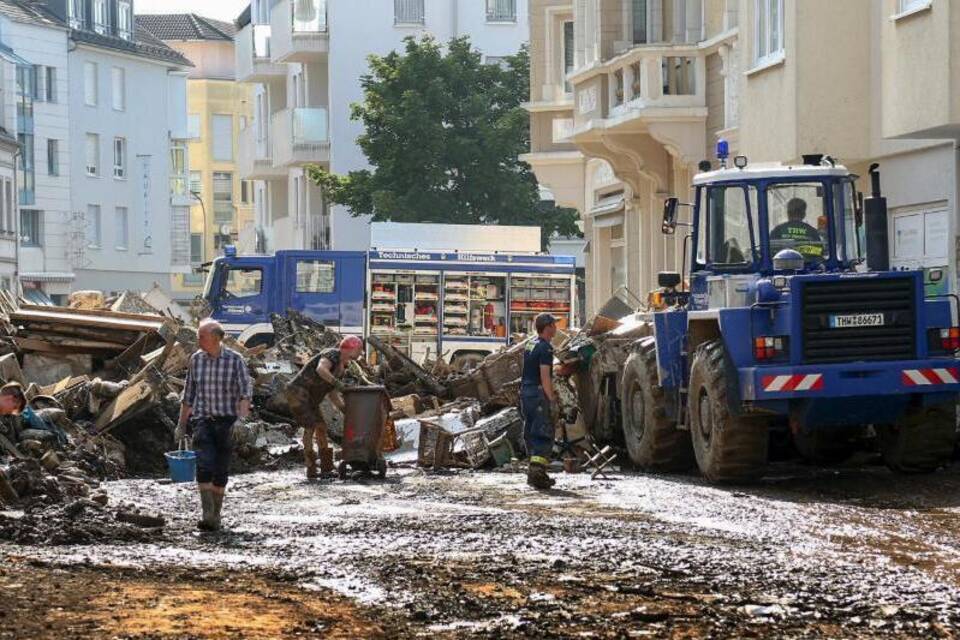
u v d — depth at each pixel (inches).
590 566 1254.3
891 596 1120.8
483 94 5674.2
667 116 3390.7
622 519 1550.2
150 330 2605.8
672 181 3700.8
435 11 7150.6
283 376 2596.0
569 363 2293.3
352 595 1133.7
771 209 1951.3
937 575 1208.8
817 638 993.5
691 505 1657.2
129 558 1320.1
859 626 1027.9
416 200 5551.2
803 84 2598.4
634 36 3673.7
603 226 4333.2
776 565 1252.5
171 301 4094.5
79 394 2295.8
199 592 1132.5
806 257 1945.1
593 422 2297.0
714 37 3272.6
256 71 7632.9
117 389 2297.0
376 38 7032.5
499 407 2439.7
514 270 4062.5
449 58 5684.1
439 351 4045.3
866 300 1823.3
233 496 1859.0
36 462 1777.8
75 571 1237.7
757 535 1423.5
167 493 1903.3
